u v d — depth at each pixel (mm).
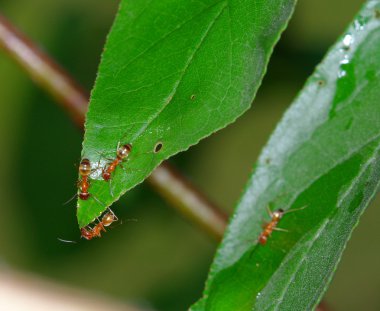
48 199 300
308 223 179
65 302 184
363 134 180
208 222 217
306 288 173
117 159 170
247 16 169
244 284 181
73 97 222
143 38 169
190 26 169
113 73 170
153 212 293
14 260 303
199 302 182
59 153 299
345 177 179
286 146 182
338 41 181
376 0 180
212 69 171
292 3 168
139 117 171
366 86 181
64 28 302
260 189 182
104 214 212
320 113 182
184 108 171
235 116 170
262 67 169
